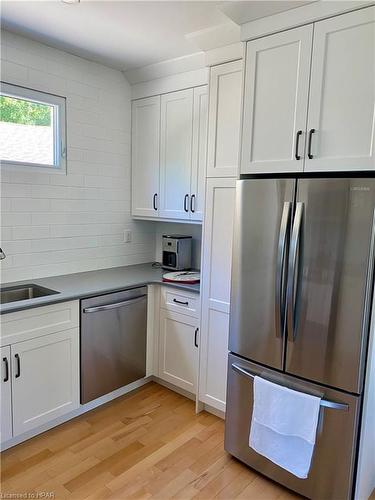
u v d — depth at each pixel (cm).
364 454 181
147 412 269
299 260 181
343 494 179
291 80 184
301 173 188
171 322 288
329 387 178
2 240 259
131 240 348
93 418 260
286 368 191
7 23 230
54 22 227
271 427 192
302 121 181
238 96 227
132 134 332
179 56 277
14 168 261
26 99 262
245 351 208
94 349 258
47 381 234
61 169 287
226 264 241
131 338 284
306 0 170
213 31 226
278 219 187
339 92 169
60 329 237
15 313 213
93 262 319
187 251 329
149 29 233
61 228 292
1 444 222
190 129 286
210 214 247
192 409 274
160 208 316
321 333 177
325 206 171
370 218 159
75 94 288
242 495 196
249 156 204
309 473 187
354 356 169
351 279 166
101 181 316
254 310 201
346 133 169
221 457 224
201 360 262
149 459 220
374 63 159
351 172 177
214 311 251
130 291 278
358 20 161
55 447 228
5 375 213
